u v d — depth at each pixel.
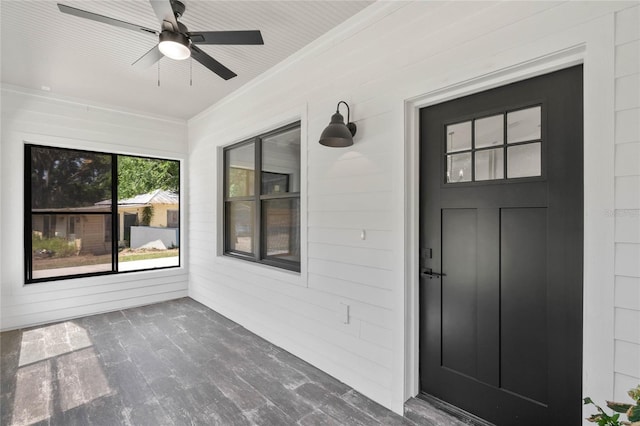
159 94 3.87
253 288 3.50
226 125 4.00
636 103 1.27
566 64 1.50
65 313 3.91
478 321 1.88
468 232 1.92
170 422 2.01
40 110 3.77
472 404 1.91
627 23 1.29
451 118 1.98
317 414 2.09
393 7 2.11
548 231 1.62
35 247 3.84
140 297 4.49
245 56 2.93
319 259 2.68
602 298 1.36
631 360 1.29
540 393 1.65
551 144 1.60
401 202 2.07
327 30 2.51
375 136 2.23
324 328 2.63
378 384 2.21
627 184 1.30
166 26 1.90
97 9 2.22
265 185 3.51
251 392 2.34
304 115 2.82
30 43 2.66
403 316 2.06
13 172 3.61
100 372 2.63
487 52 1.69
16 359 2.85
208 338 3.35
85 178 4.20
